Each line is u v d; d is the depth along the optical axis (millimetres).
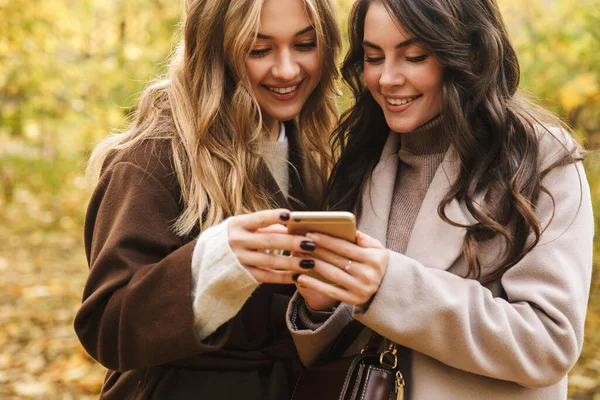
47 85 6473
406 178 2156
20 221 9102
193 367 2004
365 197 2168
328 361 1984
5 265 7230
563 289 1844
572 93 4152
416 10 1917
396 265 1798
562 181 1946
